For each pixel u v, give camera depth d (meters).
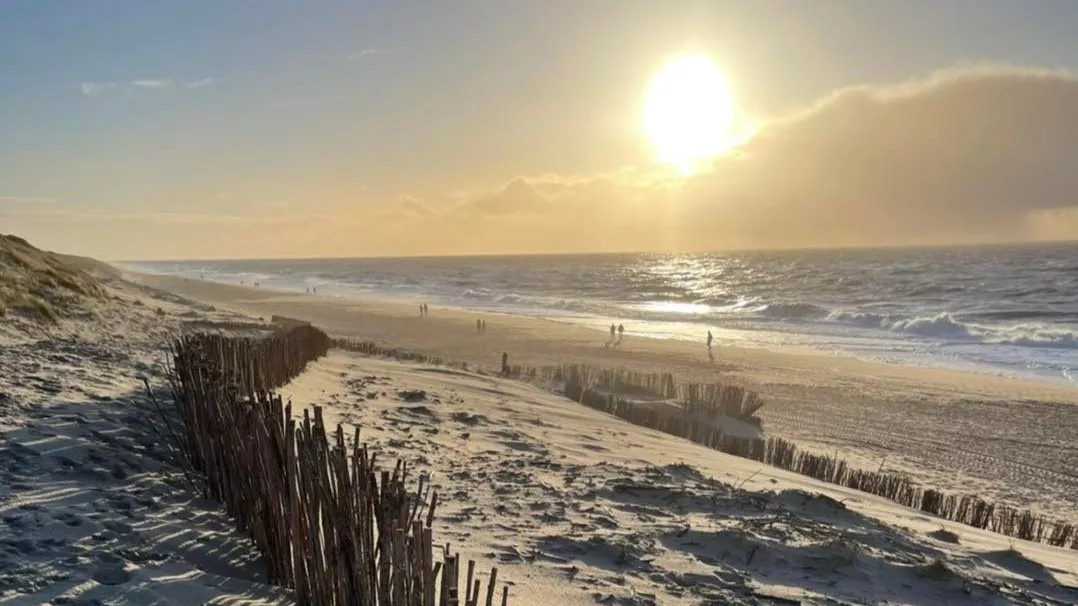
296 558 3.72
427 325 37.97
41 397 6.61
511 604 4.12
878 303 55.75
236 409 4.61
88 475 4.90
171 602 3.46
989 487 12.79
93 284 18.55
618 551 5.38
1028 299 55.47
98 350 10.67
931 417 18.38
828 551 5.82
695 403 16.11
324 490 3.49
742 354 28.86
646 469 8.55
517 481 7.29
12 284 13.85
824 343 33.34
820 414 18.64
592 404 15.16
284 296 58.22
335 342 20.81
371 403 10.84
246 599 3.65
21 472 4.72
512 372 20.06
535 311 51.66
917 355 29.78
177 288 61.84
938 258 131.50
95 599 3.35
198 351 6.77
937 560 5.97
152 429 6.21
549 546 5.38
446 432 9.50
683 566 5.29
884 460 14.42
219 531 4.45
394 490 3.25
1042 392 21.64
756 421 16.66
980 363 27.59
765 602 4.73
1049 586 5.88
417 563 2.98
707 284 84.31
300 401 9.48
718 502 7.16
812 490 9.02
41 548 3.75
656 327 40.34
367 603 3.21
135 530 4.19
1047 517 11.03
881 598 5.11
